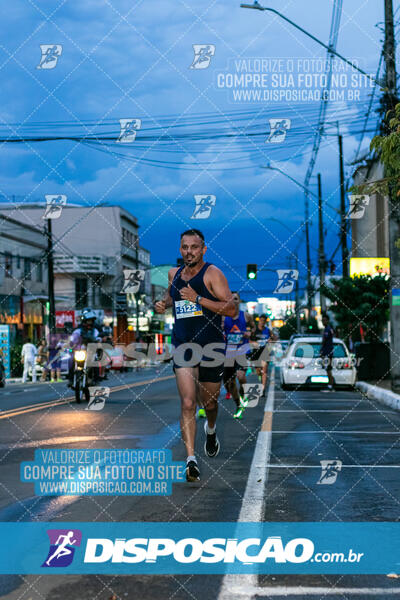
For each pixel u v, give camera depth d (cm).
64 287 7719
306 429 1095
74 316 5544
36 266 5406
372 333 3117
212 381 667
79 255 7794
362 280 3142
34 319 5241
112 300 8056
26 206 7638
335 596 371
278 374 3319
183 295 642
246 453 838
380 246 4416
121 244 8562
